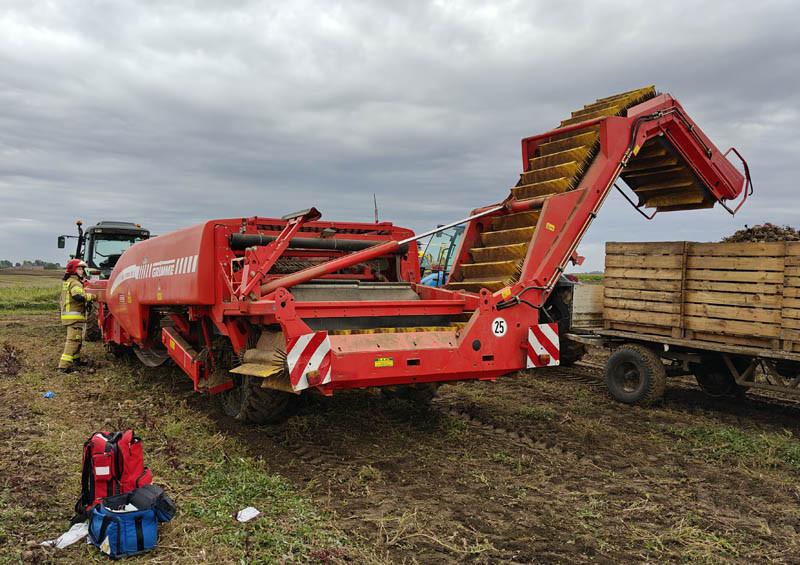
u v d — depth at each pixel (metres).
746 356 7.82
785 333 6.70
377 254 6.73
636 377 8.26
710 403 8.54
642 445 6.25
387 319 6.09
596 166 6.92
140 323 8.77
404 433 6.43
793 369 7.40
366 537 3.92
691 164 7.79
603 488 4.99
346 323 5.86
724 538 4.09
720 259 7.36
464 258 7.56
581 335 9.21
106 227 15.85
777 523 4.37
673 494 4.91
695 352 8.00
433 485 4.95
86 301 9.96
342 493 4.72
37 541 3.63
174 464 5.05
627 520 4.35
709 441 6.32
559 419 7.19
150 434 6.08
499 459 5.63
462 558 3.67
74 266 9.87
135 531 3.51
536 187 7.27
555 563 3.66
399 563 3.58
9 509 3.99
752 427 7.12
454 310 6.32
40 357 11.20
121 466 3.75
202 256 6.46
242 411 6.43
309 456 5.62
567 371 10.91
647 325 8.22
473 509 4.46
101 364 10.55
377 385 5.58
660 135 7.51
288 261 6.96
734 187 8.03
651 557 3.78
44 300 26.77
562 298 10.76
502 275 6.86
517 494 4.79
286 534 3.82
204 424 6.52
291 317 5.18
